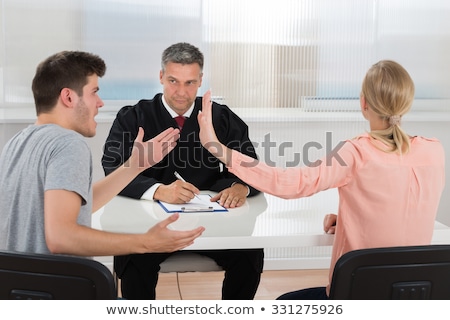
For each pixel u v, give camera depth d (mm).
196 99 2709
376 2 3553
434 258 1563
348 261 1546
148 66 3473
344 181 1792
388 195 1764
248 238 1891
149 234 1621
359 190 1784
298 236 1920
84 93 1713
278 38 3498
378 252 1547
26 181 1614
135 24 3426
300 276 3629
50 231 1534
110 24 3412
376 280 1567
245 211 2201
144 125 2674
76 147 1599
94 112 1752
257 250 2473
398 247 1555
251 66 3504
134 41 3439
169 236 1628
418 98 3682
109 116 3432
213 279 3555
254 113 3512
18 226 1628
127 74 3465
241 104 3533
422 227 1800
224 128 2766
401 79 1766
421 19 3605
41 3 3352
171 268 2432
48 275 1467
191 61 2568
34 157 1613
